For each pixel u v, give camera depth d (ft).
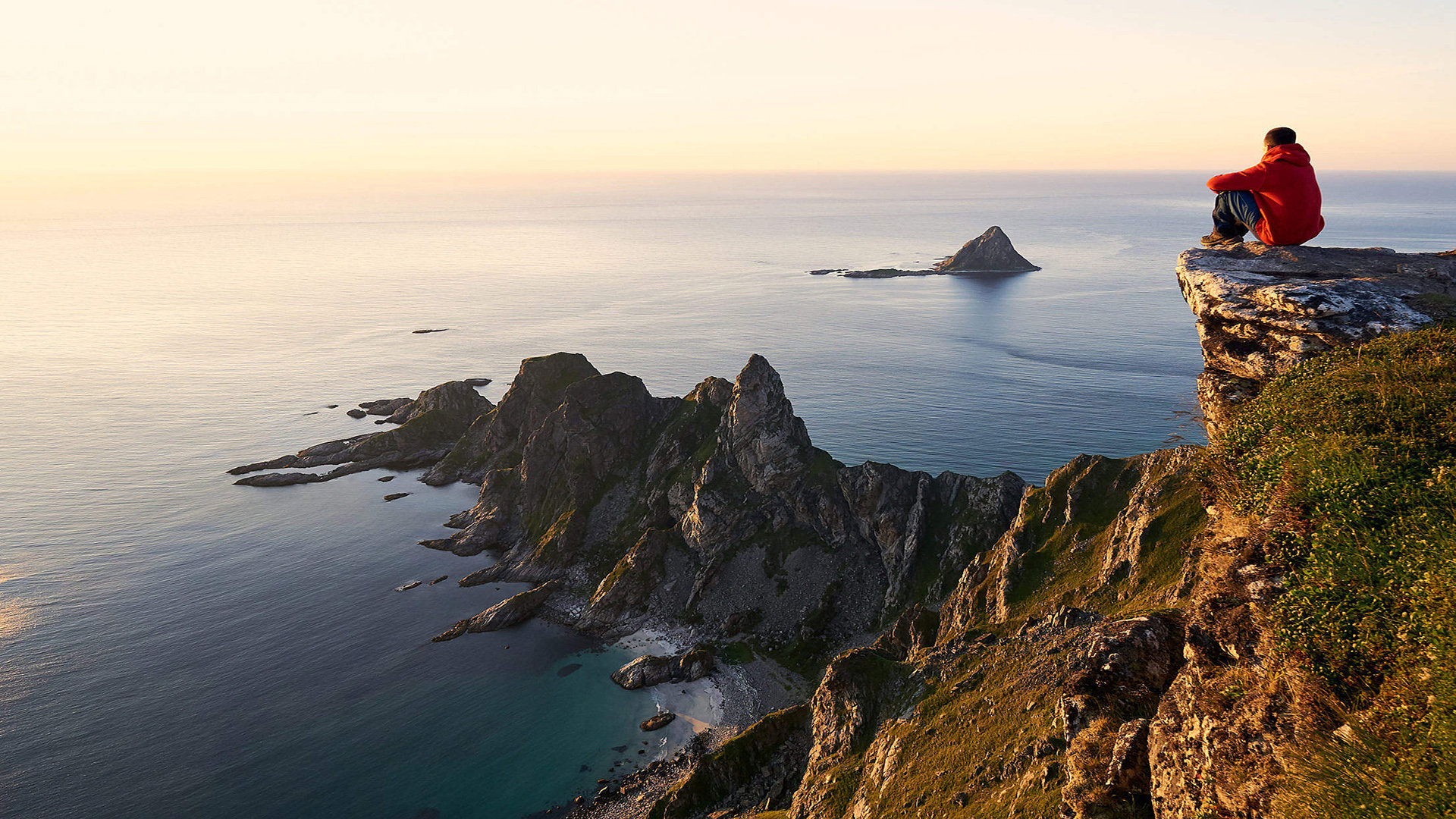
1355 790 34.63
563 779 300.20
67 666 384.47
